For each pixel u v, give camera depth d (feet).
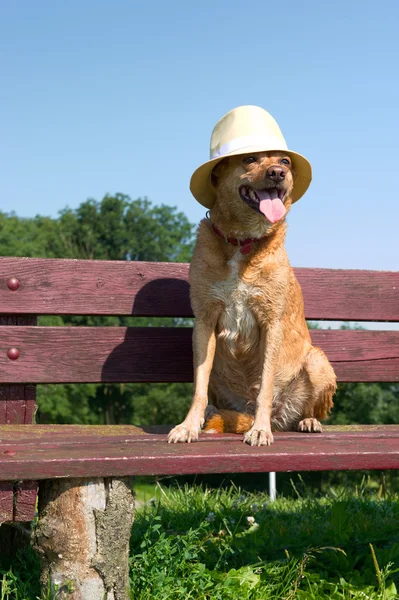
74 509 7.52
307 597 8.59
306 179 11.32
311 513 13.09
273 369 10.90
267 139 10.48
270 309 10.91
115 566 7.64
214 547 10.14
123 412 111.04
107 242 139.95
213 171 11.13
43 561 7.70
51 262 11.80
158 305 12.34
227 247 10.90
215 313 11.09
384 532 11.05
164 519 12.17
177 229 149.89
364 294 13.35
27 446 8.35
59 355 11.60
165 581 8.31
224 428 10.63
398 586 9.10
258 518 12.54
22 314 11.66
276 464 7.97
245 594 8.61
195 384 10.84
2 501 7.27
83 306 11.92
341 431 11.18
